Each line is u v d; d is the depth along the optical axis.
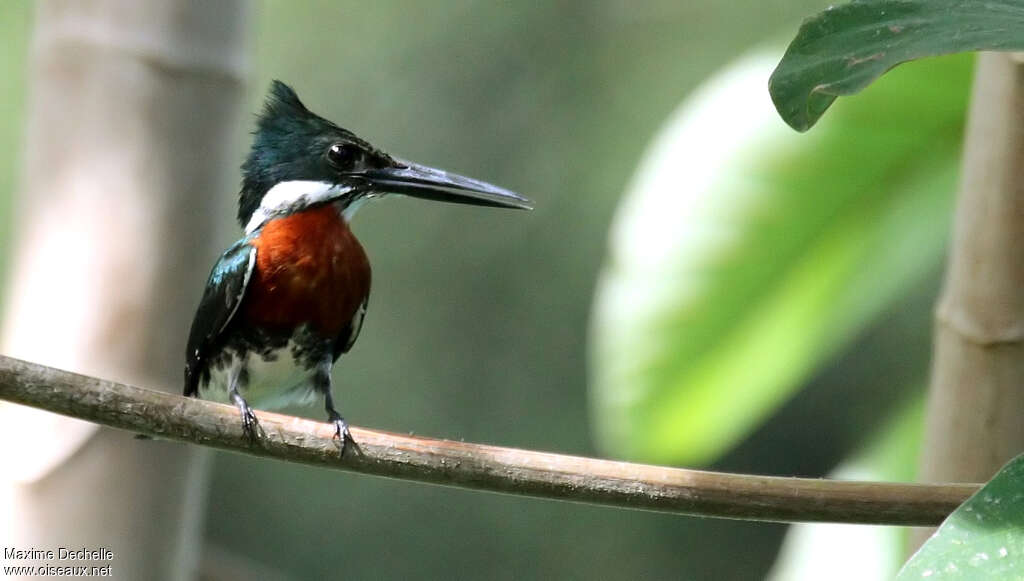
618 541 20.30
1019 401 5.74
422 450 5.43
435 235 19.86
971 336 5.80
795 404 20.67
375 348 19.72
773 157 8.59
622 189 19.38
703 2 19.98
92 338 6.44
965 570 3.80
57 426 6.44
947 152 8.38
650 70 19.86
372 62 20.16
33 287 6.50
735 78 8.88
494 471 5.37
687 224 8.72
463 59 20.11
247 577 10.37
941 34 4.40
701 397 9.04
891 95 8.16
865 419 20.25
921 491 5.02
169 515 6.63
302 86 20.09
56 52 6.53
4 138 18.30
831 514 5.08
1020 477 3.96
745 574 20.67
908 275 8.99
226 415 5.53
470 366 19.61
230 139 6.69
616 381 8.96
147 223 6.48
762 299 8.83
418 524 20.28
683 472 5.25
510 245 19.69
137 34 6.46
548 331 19.47
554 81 19.91
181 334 6.56
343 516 20.11
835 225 8.63
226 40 6.63
